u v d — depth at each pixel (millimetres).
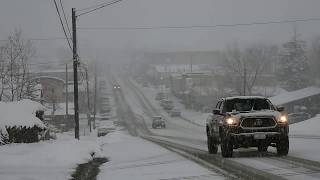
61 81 104250
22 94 56250
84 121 99125
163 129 79938
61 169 14367
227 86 110375
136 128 84062
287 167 13438
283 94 91312
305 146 21438
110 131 69812
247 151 19625
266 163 14633
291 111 86438
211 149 19531
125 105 126750
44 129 27266
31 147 19844
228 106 17875
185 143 30719
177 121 96938
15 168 14461
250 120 16266
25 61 61188
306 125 45469
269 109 17703
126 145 26969
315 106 87312
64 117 82750
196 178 11812
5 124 24266
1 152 18062
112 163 16984
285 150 16594
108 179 12469
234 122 16281
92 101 116688
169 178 12008
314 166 13469
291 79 116188
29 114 26797
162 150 21984
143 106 125188
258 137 16172
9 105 27250
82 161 17141
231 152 16703
